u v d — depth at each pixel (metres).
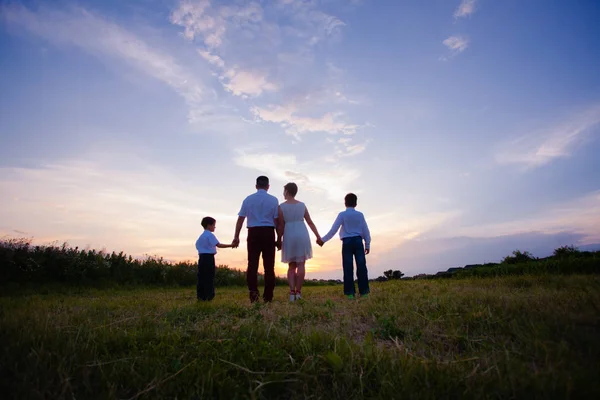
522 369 1.95
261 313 4.33
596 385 1.72
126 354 2.60
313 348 2.52
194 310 4.59
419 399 1.77
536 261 9.73
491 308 3.44
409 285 7.70
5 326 3.04
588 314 2.78
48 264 13.04
